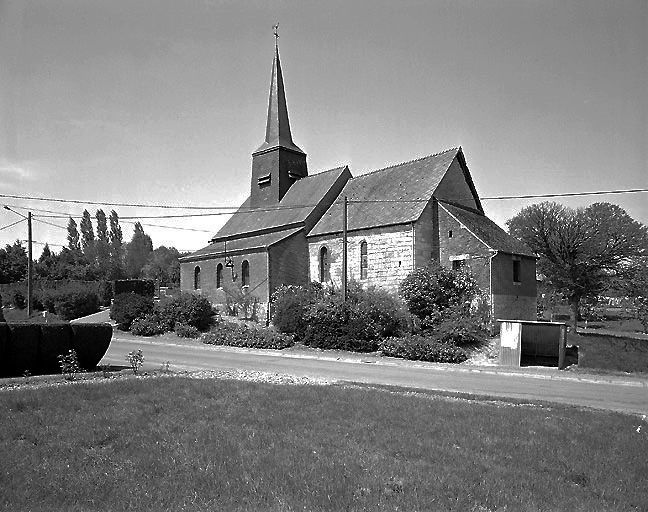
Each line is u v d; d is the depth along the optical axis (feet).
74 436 29.68
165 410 35.37
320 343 94.17
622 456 29.30
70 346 54.34
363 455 27.76
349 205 125.70
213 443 29.04
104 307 177.37
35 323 52.80
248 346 96.12
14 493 22.58
